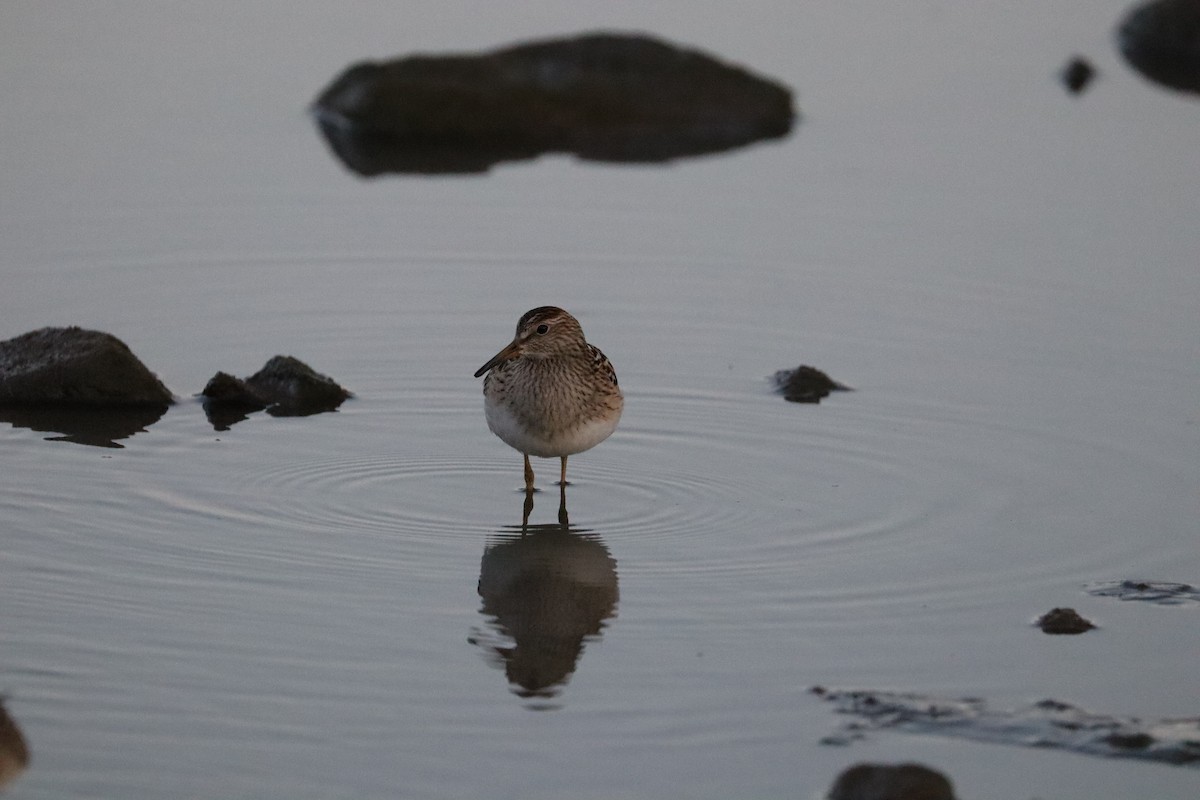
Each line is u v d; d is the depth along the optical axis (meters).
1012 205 21.48
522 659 11.06
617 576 12.45
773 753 9.88
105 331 16.78
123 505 13.43
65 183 21.53
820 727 10.19
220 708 10.30
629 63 25.80
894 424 15.46
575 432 13.82
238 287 18.52
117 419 15.38
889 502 13.81
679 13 29.88
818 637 11.41
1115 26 30.22
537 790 9.47
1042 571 12.48
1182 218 20.94
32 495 13.56
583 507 13.81
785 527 13.35
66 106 24.56
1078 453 14.73
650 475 14.48
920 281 19.02
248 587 12.03
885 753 9.88
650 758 9.83
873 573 12.47
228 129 24.12
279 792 9.41
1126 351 17.06
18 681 10.55
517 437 13.85
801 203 21.70
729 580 12.38
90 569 12.22
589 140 25.27
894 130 24.80
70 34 28.08
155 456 14.52
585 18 29.14
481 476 14.47
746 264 19.55
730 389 16.28
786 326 17.80
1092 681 10.78
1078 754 9.88
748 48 28.28
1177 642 11.32
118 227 20.11
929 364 16.83
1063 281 18.97
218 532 13.00
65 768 9.59
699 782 9.56
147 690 10.51
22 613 11.46
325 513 13.48
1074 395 16.00
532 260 19.55
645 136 25.41
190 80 26.05
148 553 12.55
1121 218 20.95
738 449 15.00
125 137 23.47
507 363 13.75
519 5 29.89
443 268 19.27
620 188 22.48
